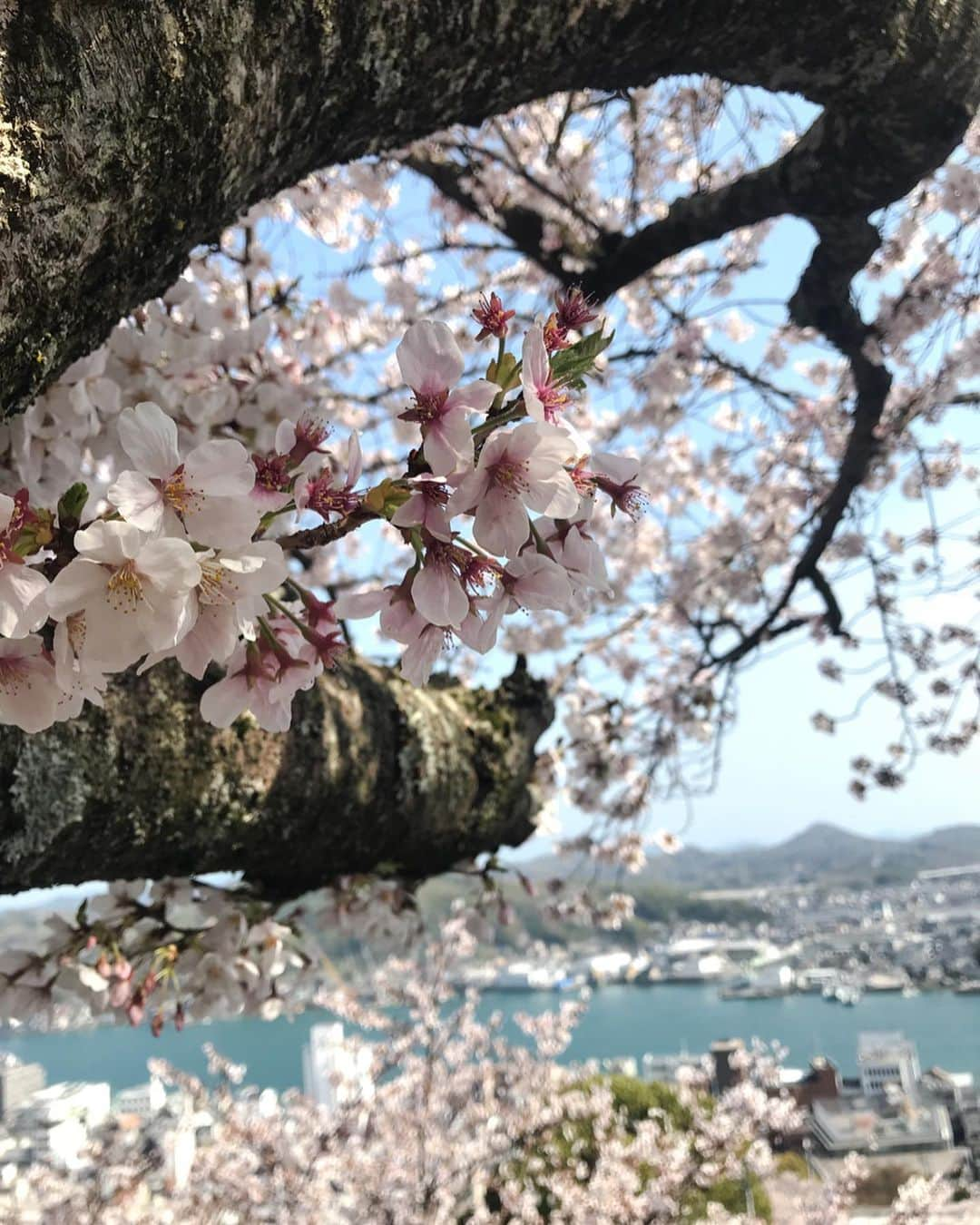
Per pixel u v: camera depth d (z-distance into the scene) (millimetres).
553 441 260
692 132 1254
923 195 1225
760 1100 2027
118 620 226
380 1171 1912
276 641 317
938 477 1755
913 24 659
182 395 617
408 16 423
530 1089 2072
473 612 289
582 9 519
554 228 1126
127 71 295
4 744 388
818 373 1930
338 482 306
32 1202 1706
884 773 1804
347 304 1358
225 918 570
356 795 589
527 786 802
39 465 447
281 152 416
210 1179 1837
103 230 303
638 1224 1834
